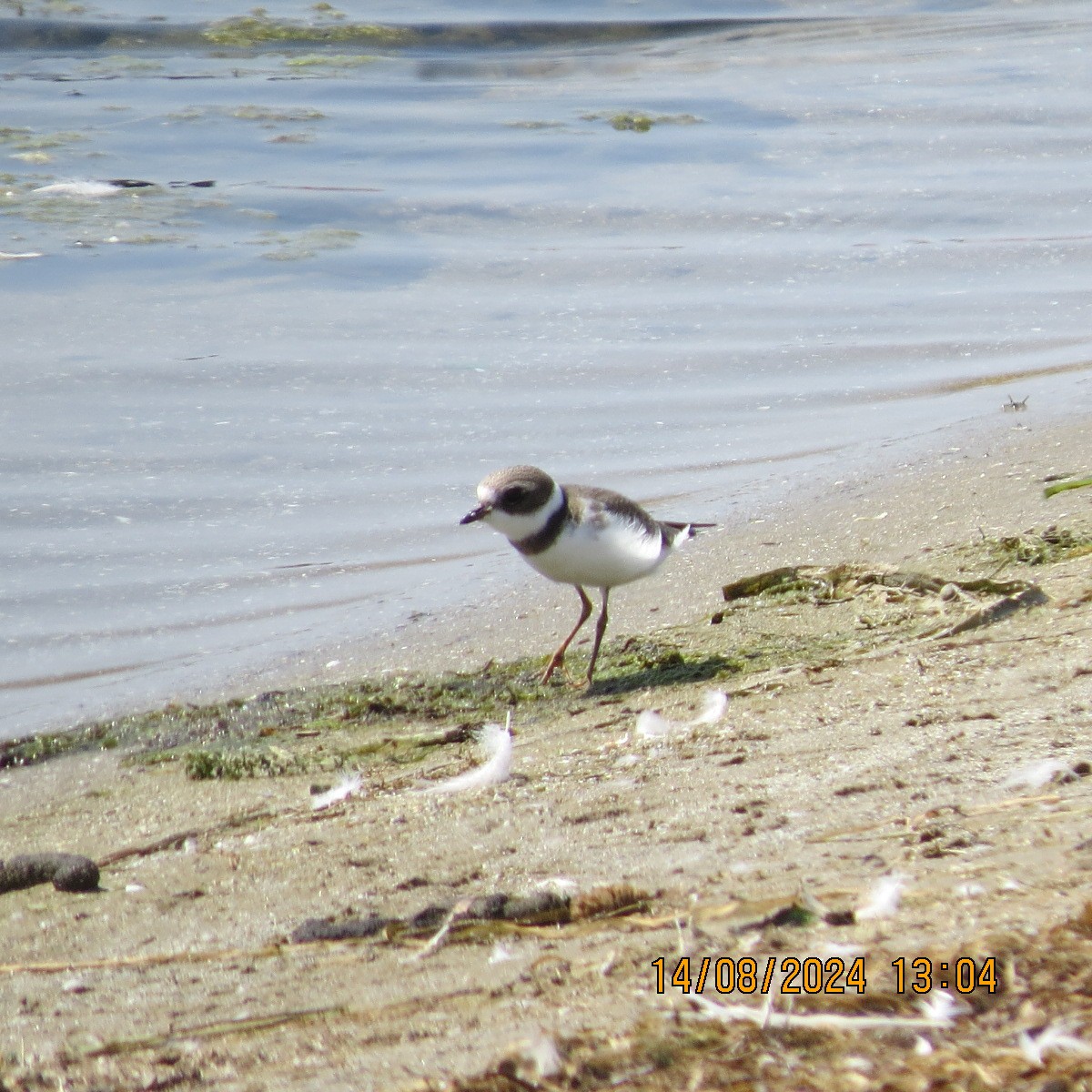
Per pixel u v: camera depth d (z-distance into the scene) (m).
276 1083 4.56
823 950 4.81
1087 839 5.48
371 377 16.31
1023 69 30.34
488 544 12.73
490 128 26.11
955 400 15.21
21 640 11.07
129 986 5.57
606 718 8.70
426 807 7.34
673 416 15.23
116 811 8.11
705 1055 4.25
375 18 34.09
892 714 7.59
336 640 10.87
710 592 10.95
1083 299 18.38
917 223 21.36
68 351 16.66
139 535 12.84
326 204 21.97
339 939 5.80
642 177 23.42
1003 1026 4.21
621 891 5.61
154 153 24.31
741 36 34.00
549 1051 4.31
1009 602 9.05
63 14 32.88
